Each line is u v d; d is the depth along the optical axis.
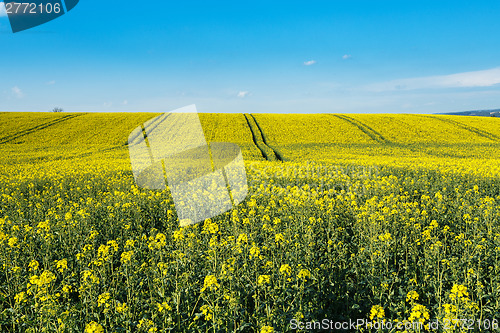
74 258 8.29
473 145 50.56
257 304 5.87
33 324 5.32
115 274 7.12
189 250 7.72
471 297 6.67
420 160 34.03
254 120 69.00
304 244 8.26
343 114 78.69
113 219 11.14
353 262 7.61
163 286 6.24
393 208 11.42
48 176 23.64
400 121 69.00
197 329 5.50
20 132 56.84
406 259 7.96
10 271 6.98
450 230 10.28
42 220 11.95
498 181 19.14
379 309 5.40
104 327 5.49
